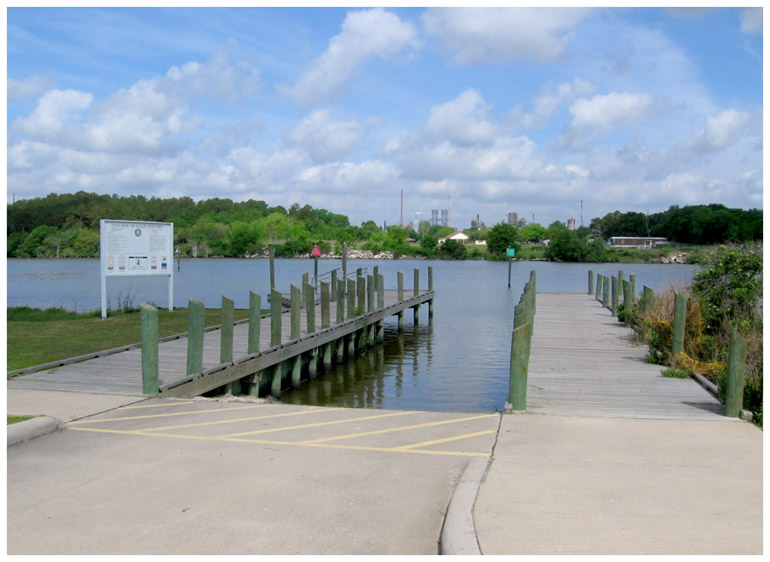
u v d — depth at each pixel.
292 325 13.71
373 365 16.72
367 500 4.80
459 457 5.82
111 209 91.38
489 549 3.88
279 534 4.22
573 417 7.41
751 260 13.84
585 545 3.94
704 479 5.19
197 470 5.44
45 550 3.98
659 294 16.08
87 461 5.66
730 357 7.50
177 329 16.36
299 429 6.81
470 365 16.44
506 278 56.16
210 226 100.12
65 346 13.37
